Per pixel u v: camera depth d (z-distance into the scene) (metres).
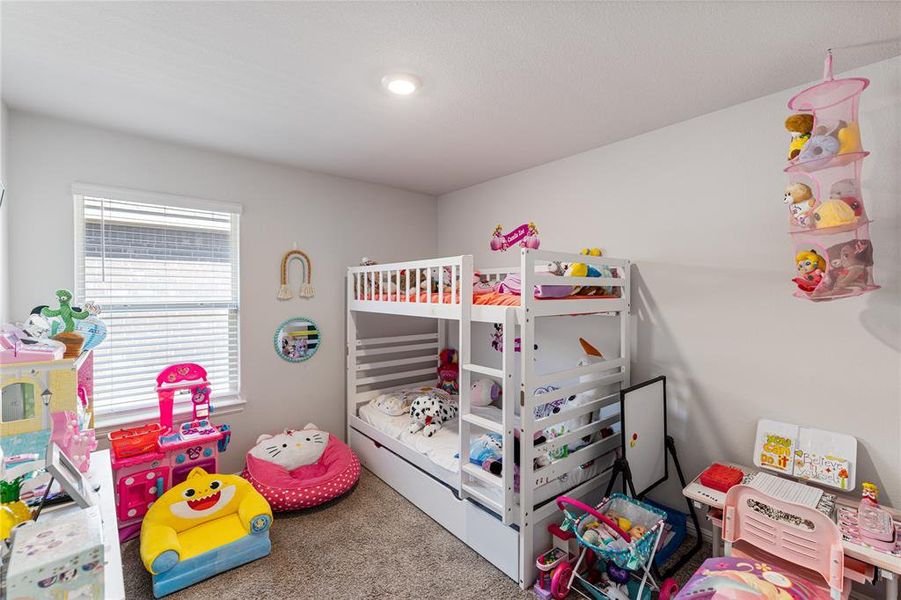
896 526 1.56
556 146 2.71
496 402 3.40
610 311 2.41
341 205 3.46
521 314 1.96
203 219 2.84
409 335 3.84
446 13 1.41
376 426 3.10
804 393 1.97
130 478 2.28
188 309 2.80
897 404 1.73
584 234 2.82
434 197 4.08
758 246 2.08
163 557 1.87
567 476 2.19
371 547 2.25
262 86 1.93
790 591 1.38
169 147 2.66
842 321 1.86
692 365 2.34
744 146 2.11
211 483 2.24
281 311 3.16
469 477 2.26
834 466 1.83
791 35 1.53
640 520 1.90
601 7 1.37
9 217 2.16
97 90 1.97
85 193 2.36
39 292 2.26
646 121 2.32
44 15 1.41
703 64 1.73
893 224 1.72
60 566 0.93
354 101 2.07
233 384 3.01
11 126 2.17
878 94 1.73
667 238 2.41
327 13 1.41
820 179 1.56
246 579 2.00
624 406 2.04
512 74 1.81
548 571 1.91
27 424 1.17
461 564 2.12
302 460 2.85
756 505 1.60
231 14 1.42
